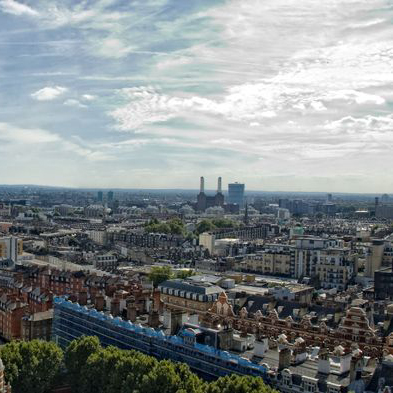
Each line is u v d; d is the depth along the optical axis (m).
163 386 167.75
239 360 181.38
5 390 168.38
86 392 192.12
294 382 169.12
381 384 158.75
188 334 198.75
